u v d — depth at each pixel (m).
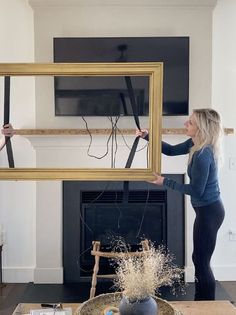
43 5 3.27
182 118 3.34
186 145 2.81
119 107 3.08
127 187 3.18
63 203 3.43
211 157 2.42
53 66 2.30
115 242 3.49
